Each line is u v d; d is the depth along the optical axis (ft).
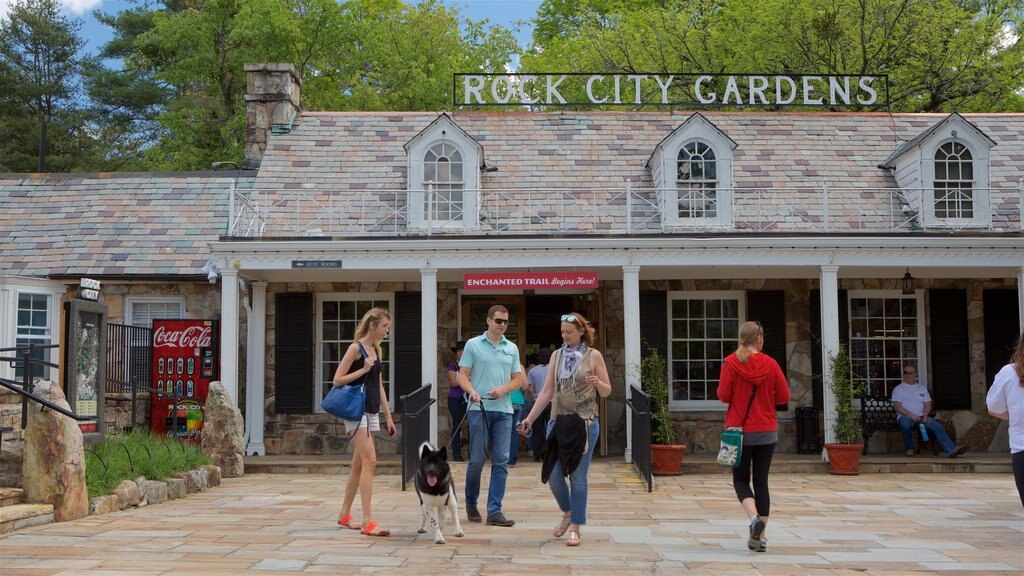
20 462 28.91
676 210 53.16
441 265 47.11
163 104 126.72
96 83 125.80
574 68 102.53
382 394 26.58
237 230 53.11
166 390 51.85
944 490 38.68
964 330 53.57
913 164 54.29
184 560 21.89
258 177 56.44
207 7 96.84
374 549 23.54
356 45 103.60
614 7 112.37
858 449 44.98
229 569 20.84
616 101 63.21
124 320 53.72
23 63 127.65
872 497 36.27
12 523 26.07
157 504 33.12
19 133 117.50
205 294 53.93
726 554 23.30
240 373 53.67
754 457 24.06
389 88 104.17
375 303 54.85
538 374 47.01
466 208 53.01
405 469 38.09
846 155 58.70
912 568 21.62
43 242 55.52
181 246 54.85
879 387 53.98
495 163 57.57
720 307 54.85
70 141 117.70
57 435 28.19
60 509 28.12
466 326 55.06
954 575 20.86
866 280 54.08
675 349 54.60
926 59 90.07
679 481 42.19
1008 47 91.81
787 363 53.62
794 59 91.81
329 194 55.31
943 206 53.42
